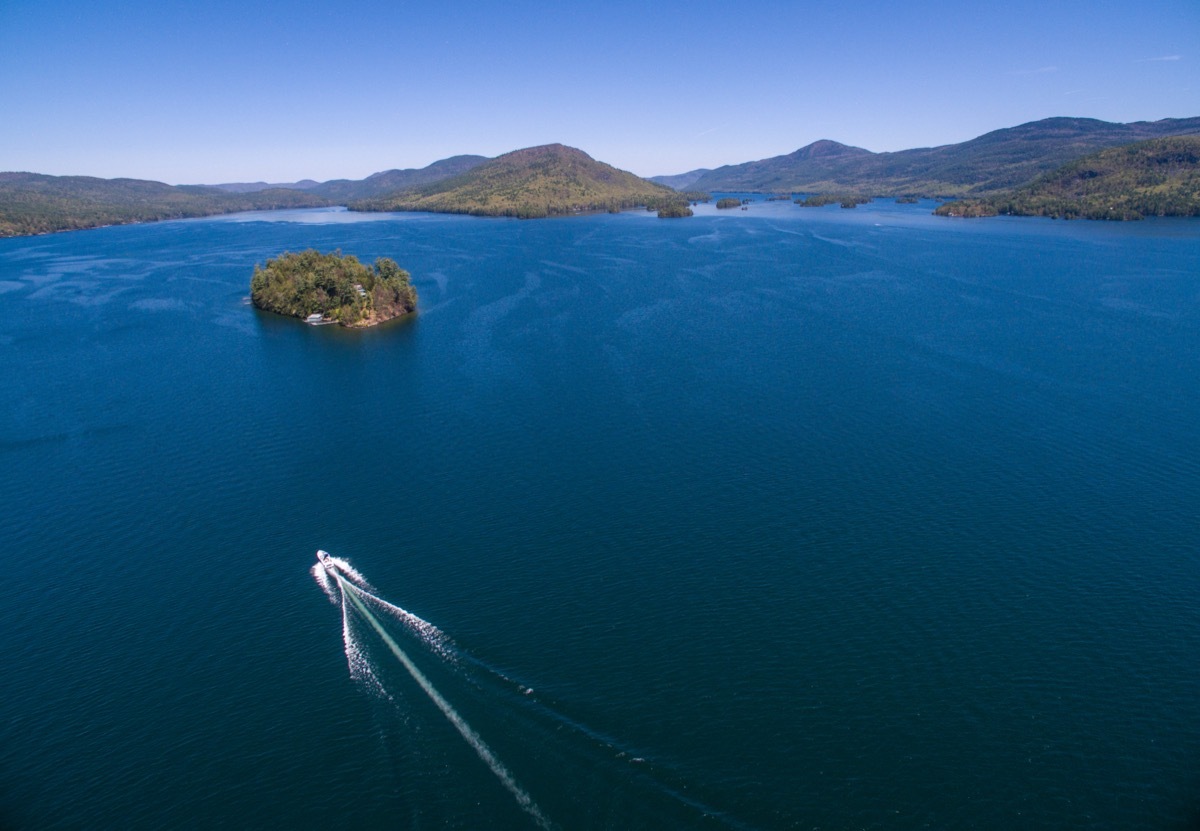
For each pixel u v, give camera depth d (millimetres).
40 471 99062
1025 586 68625
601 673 58219
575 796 46469
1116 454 94500
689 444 100875
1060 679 57188
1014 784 48062
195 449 105062
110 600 71188
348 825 46062
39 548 80562
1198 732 52062
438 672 58812
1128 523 78500
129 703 57875
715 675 57781
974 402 113562
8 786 51062
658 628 63688
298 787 49062
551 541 78125
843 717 53500
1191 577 69312
